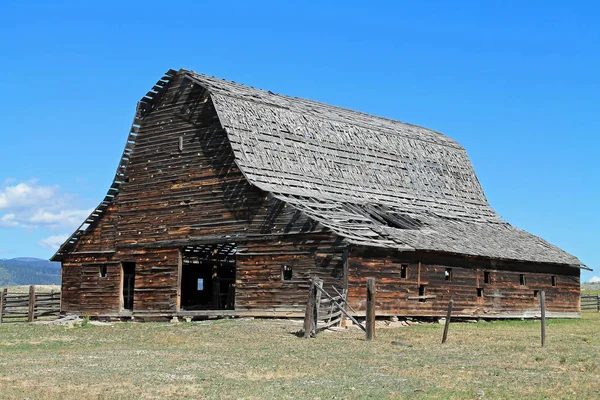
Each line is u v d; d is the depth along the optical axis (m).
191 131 50.19
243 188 47.22
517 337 37.25
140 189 52.09
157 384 23.08
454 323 48.44
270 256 45.41
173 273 49.53
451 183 64.00
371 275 44.03
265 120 51.88
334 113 60.88
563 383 23.50
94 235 54.03
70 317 52.38
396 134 63.44
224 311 46.66
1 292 51.47
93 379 23.92
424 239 49.19
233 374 25.00
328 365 27.02
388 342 34.00
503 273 54.50
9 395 21.17
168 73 51.25
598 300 72.44
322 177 52.06
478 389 22.44
